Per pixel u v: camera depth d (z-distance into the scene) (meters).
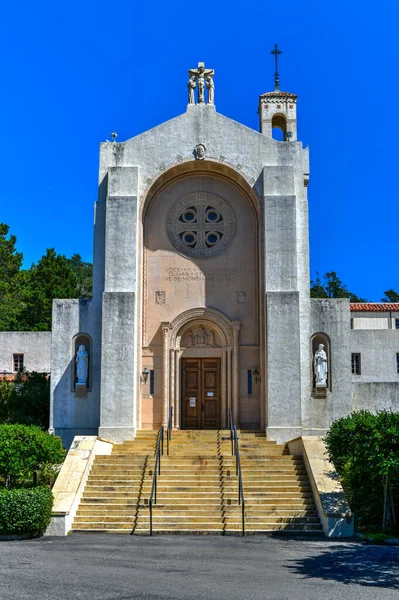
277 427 28.53
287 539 20.53
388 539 19.91
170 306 31.58
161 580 14.74
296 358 28.95
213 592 13.73
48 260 64.19
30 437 23.44
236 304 31.53
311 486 23.94
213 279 31.70
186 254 31.89
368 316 55.53
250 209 32.09
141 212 31.16
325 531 21.25
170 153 31.66
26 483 25.72
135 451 27.69
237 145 31.64
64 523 21.31
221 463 25.81
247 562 16.81
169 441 28.14
